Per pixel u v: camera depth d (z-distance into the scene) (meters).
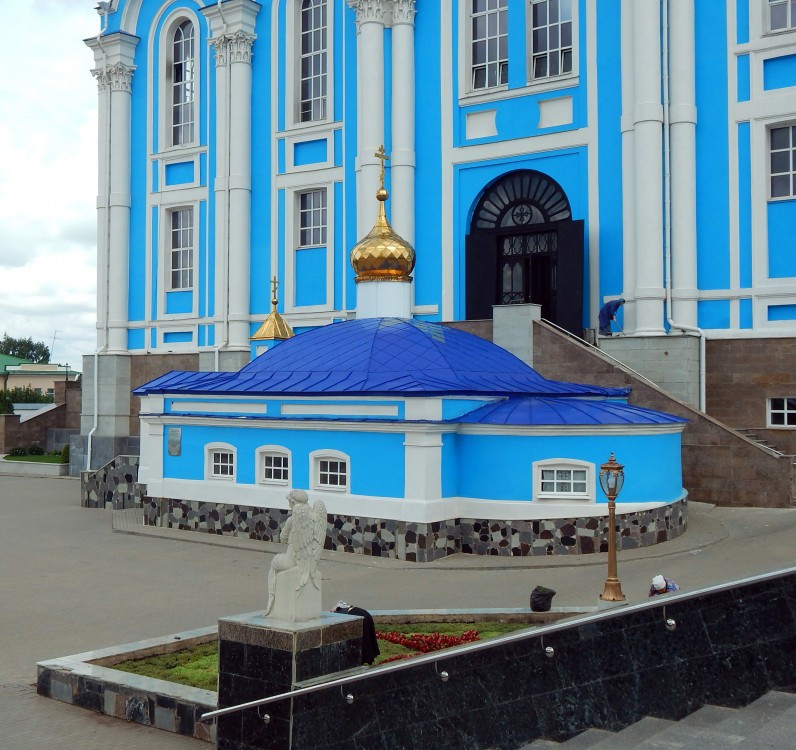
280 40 36.38
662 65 27.72
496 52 32.06
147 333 39.50
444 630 14.21
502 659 8.50
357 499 21.31
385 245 26.44
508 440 20.61
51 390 85.19
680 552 19.69
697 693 8.20
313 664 10.16
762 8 26.81
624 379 25.42
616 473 13.59
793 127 26.69
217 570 20.12
